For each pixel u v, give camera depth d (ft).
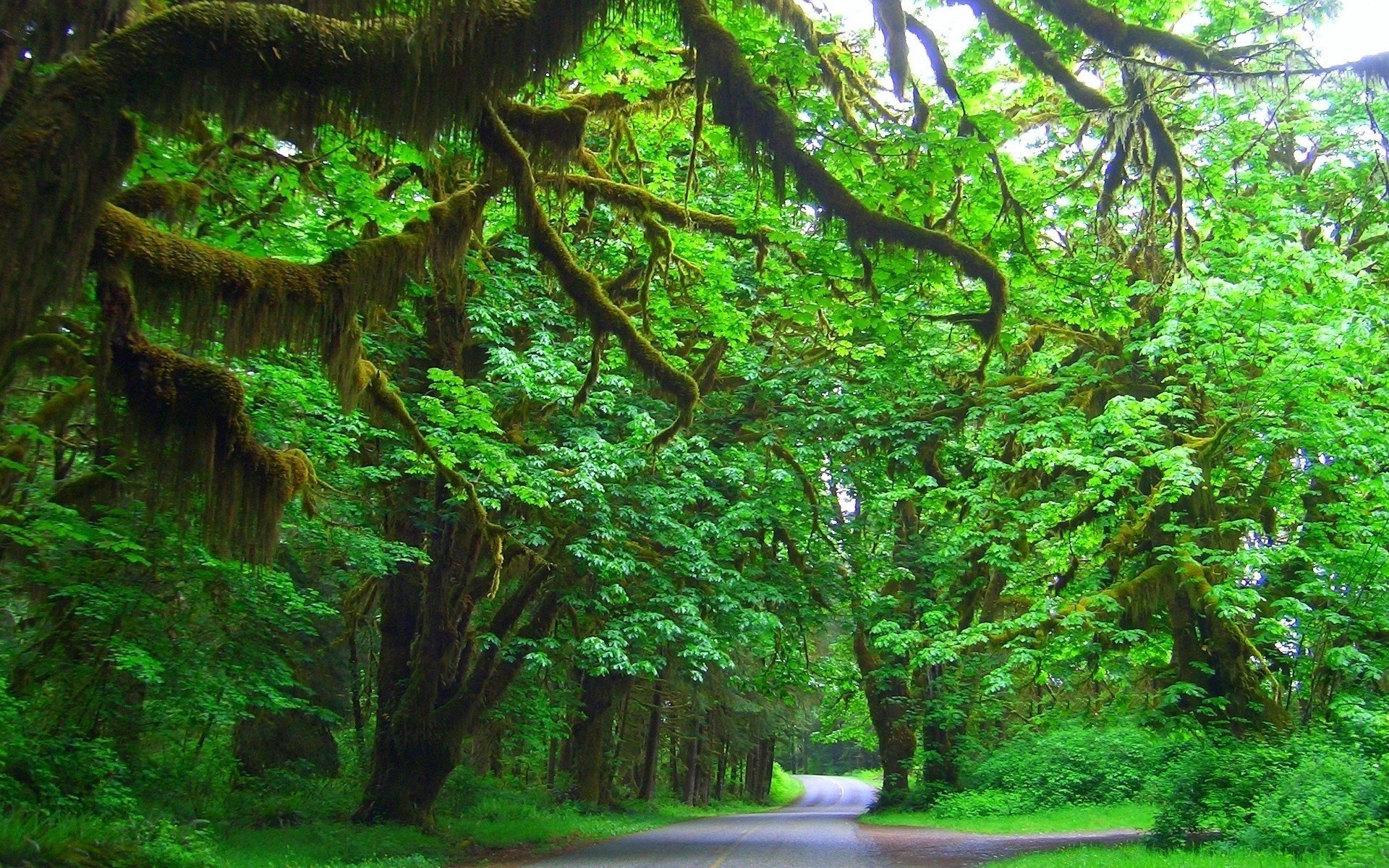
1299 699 59.16
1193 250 55.47
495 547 50.70
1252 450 51.49
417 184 46.21
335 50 23.21
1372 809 39.11
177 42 22.18
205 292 27.45
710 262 47.91
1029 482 65.46
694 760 150.82
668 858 56.39
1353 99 54.24
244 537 29.60
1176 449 50.06
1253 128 54.03
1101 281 46.57
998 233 42.80
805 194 34.71
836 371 69.21
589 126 49.70
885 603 71.20
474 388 48.83
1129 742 84.38
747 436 68.49
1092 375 61.46
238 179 38.50
